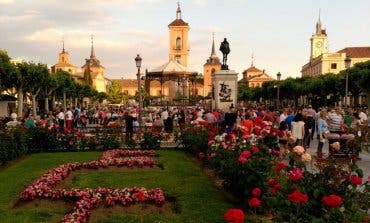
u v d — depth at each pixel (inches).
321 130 639.1
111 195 374.9
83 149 793.6
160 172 545.6
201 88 4859.7
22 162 644.7
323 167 280.4
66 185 459.8
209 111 1064.2
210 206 368.2
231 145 433.7
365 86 1801.2
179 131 885.8
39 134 769.6
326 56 4057.6
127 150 758.5
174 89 2805.1
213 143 514.0
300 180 268.2
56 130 788.0
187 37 4013.3
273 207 252.8
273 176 319.9
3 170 571.2
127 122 864.3
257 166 339.0
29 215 346.6
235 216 173.0
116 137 804.0
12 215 346.9
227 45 1212.5
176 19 4077.3
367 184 295.6
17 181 482.9
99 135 803.4
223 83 1168.8
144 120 1256.2
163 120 1144.8
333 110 781.9
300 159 298.7
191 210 356.8
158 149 795.4
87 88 3521.2
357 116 902.4
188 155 713.0
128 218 334.0
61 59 6200.8
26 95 2194.9
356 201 259.3
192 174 528.7
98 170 565.0
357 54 3983.8
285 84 3147.1
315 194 253.1
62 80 2500.0
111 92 4473.4
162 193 394.6
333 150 325.1
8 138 641.6
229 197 400.8
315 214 249.1
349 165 285.6
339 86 2137.1
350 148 459.5
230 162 388.2
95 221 331.3
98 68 6294.3
